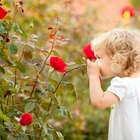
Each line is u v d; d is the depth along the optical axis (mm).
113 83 3641
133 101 3629
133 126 3623
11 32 3523
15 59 3582
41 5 6184
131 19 6973
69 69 3682
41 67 3604
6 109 3600
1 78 3562
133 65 3664
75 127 6207
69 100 6191
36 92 3553
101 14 6832
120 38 3662
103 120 6496
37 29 5902
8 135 3346
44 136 3480
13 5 3707
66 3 6637
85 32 6484
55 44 3705
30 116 3279
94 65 3611
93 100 3570
